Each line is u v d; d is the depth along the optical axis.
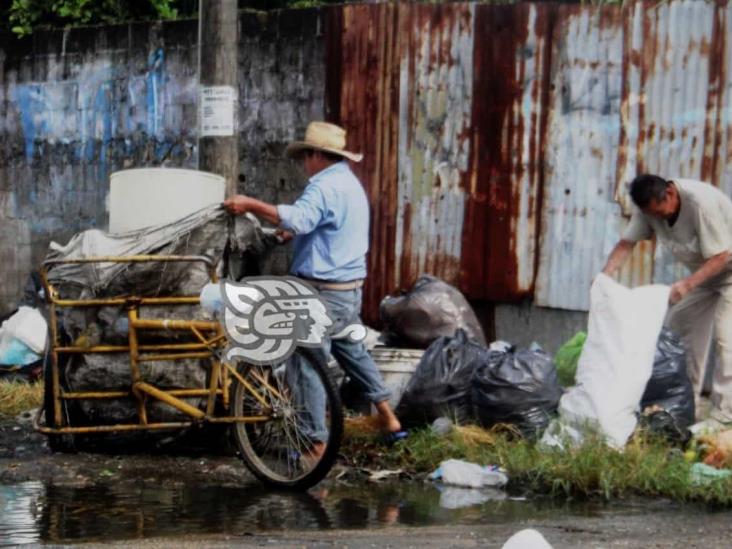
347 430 8.85
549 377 8.64
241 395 8.12
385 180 11.65
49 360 8.62
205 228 8.52
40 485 7.87
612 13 10.76
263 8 14.58
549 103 11.02
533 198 11.10
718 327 9.24
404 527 6.67
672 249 9.22
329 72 11.88
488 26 11.20
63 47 13.53
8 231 13.91
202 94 10.19
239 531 6.63
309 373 7.89
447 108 11.38
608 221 10.84
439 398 8.80
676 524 6.76
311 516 7.05
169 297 8.54
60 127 13.60
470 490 7.80
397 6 11.53
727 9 10.38
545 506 7.32
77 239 8.73
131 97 13.13
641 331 8.41
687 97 10.55
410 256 11.57
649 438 8.35
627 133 10.77
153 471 8.32
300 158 8.58
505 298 11.23
